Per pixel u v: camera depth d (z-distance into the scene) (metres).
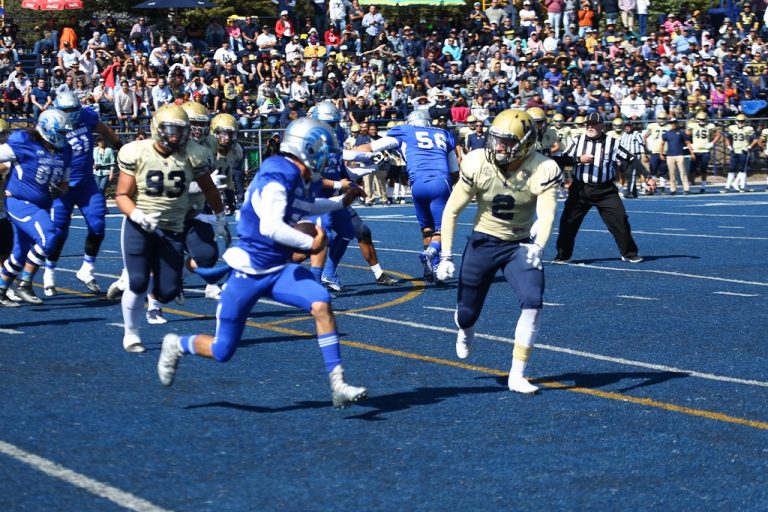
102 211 13.63
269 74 34.53
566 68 37.38
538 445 7.25
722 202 29.23
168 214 9.98
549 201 8.44
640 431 7.59
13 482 6.41
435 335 11.09
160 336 11.00
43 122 12.38
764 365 9.67
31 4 36.84
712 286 14.43
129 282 9.89
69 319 11.92
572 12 41.00
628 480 6.55
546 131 16.67
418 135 14.78
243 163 30.59
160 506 6.04
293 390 8.73
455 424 7.75
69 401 8.32
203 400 8.38
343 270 16.34
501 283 14.72
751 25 44.12
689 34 41.28
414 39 38.06
